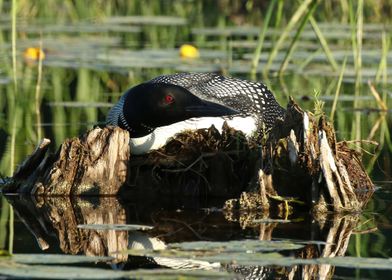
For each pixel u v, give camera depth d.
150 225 8.49
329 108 16.09
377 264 6.94
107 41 24.33
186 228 8.33
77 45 23.36
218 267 7.07
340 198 9.13
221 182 9.93
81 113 15.50
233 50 22.83
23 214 9.03
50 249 7.61
